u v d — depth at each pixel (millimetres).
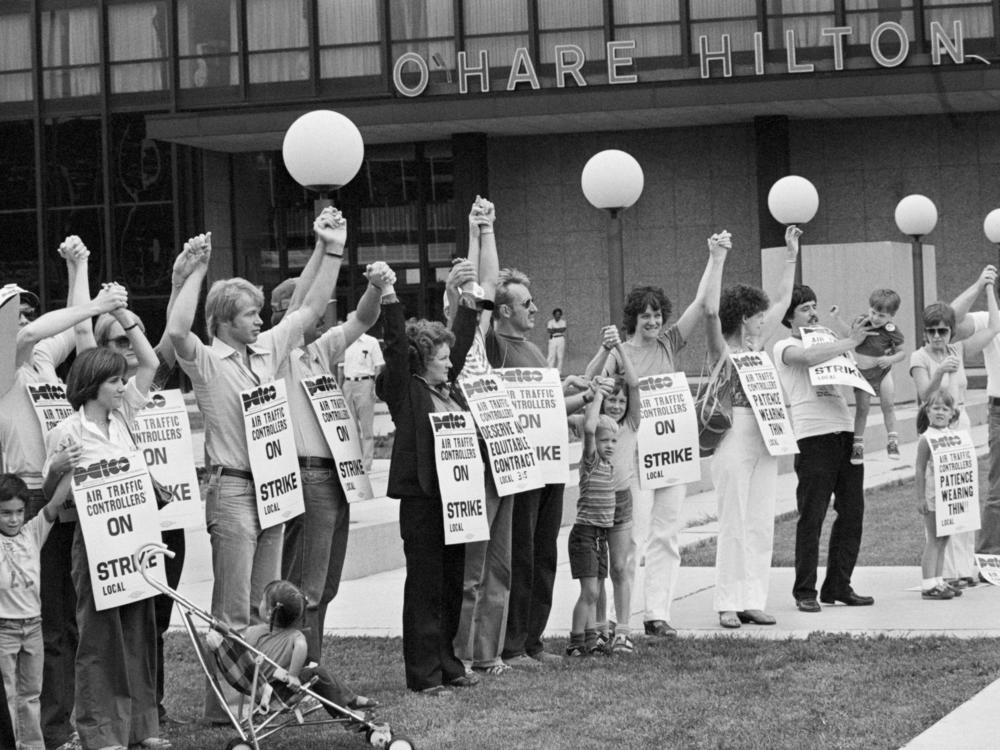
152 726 7164
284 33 38562
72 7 39625
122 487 6926
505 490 8375
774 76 35844
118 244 39812
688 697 7848
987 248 38000
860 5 35875
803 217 14477
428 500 8070
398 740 6812
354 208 41125
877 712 7418
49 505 6945
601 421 8945
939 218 38250
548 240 40156
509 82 37031
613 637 9250
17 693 7035
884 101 36281
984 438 21406
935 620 9781
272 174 41250
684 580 11922
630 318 9523
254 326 7672
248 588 7633
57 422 7555
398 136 39562
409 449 8078
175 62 38688
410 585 8109
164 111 39375
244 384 7656
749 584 9875
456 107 37250
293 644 6863
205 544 12539
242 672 6758
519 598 8820
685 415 9406
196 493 8016
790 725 7207
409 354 8219
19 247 40219
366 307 8359
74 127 39812
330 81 38406
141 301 39844
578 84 36750
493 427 8383
